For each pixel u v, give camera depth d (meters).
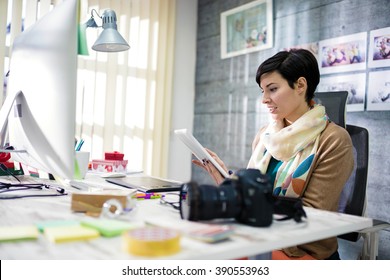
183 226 0.68
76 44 0.82
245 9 2.83
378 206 1.99
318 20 2.32
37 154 0.96
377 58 1.99
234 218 0.76
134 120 2.91
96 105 2.73
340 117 1.49
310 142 1.26
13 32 2.38
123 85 2.84
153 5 3.00
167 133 3.11
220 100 3.06
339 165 1.18
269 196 0.73
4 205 0.87
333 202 1.16
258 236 0.66
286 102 1.29
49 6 2.49
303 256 1.04
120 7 2.79
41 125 0.90
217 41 3.10
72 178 0.84
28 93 0.98
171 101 3.21
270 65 1.28
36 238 0.60
